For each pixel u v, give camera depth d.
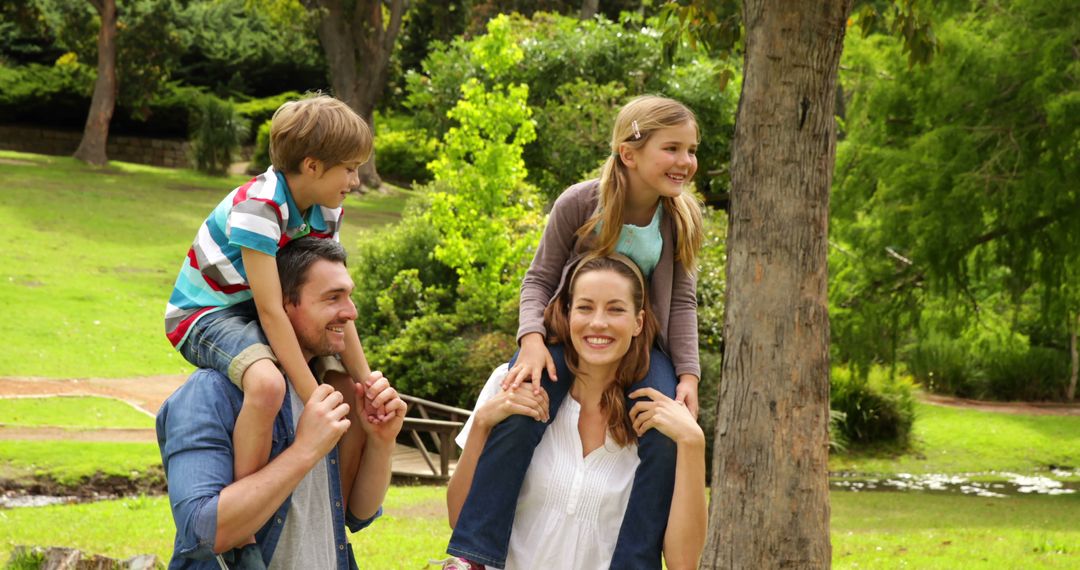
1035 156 14.89
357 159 2.65
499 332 16.69
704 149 25.23
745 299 4.47
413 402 14.34
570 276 2.91
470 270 17.28
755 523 4.42
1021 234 15.88
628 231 2.94
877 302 17.56
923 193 15.56
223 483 2.31
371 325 18.02
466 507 2.79
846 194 17.11
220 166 39.66
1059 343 26.30
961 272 16.75
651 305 3.03
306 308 2.54
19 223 27.69
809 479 4.43
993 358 25.30
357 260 24.92
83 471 12.22
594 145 23.67
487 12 37.44
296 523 2.46
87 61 41.22
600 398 2.83
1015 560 8.20
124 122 44.38
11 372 17.19
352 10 37.91
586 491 2.77
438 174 17.11
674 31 6.26
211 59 45.25
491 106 16.75
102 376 17.89
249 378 2.37
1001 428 20.91
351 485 2.74
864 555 8.30
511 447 2.77
